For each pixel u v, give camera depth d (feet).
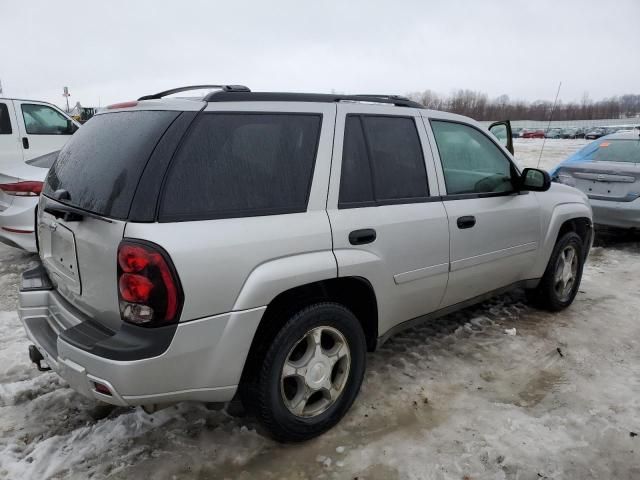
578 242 14.93
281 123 8.42
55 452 8.45
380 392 10.44
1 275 17.28
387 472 8.21
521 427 9.36
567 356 12.17
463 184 11.38
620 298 16.25
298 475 8.13
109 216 7.11
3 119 27.32
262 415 8.21
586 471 8.32
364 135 9.51
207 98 7.84
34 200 16.93
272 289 7.72
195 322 7.07
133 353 6.73
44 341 8.21
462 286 11.50
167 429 9.14
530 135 167.73
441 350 12.32
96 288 7.44
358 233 8.92
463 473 8.20
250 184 7.86
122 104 8.73
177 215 7.06
